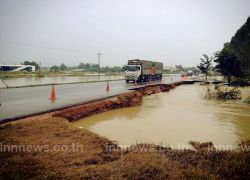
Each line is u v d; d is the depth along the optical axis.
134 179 5.44
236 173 5.95
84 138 8.41
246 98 24.56
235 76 48.56
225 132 12.35
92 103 16.03
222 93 25.73
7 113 11.41
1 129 8.63
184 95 28.38
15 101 15.87
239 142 10.62
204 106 20.59
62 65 128.88
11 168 5.55
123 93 21.20
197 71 113.69
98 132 11.66
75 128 9.52
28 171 5.50
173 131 12.24
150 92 28.77
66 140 7.91
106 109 16.83
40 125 9.31
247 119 15.51
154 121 14.36
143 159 6.49
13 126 8.98
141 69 39.12
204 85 43.72
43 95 19.66
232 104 21.88
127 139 10.70
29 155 6.33
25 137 7.79
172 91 33.28
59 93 21.45
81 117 14.05
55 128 9.13
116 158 6.97
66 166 6.04
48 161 6.10
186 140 10.79
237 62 47.19
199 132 12.20
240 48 66.50
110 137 10.90
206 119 15.32
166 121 14.45
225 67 47.72
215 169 6.20
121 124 13.42
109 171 5.73
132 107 19.06
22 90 24.33
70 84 35.09
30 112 11.72
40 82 37.72
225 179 5.62
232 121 14.88
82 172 5.62
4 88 26.31
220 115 16.67
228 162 6.48
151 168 5.89
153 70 46.38
